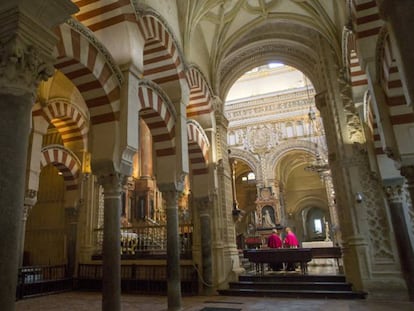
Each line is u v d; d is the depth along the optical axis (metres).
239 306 8.12
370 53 6.62
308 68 12.71
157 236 12.84
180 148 8.38
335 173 10.68
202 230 10.36
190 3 9.46
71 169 11.95
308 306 7.96
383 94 6.36
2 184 2.87
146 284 10.72
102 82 5.88
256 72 27.94
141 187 17.23
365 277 9.05
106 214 5.75
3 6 3.30
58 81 11.02
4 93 3.11
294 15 11.24
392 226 8.38
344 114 10.49
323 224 29.28
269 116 24.27
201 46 11.45
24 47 3.28
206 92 11.32
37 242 13.34
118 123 6.05
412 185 5.86
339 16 10.03
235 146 24.52
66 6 3.65
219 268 10.45
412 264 7.92
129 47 6.41
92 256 11.61
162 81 8.84
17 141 3.04
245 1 10.92
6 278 2.72
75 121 11.75
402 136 6.03
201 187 10.71
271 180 23.02
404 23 2.98
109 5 6.49
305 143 22.94
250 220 28.16
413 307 7.49
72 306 8.20
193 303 8.61
